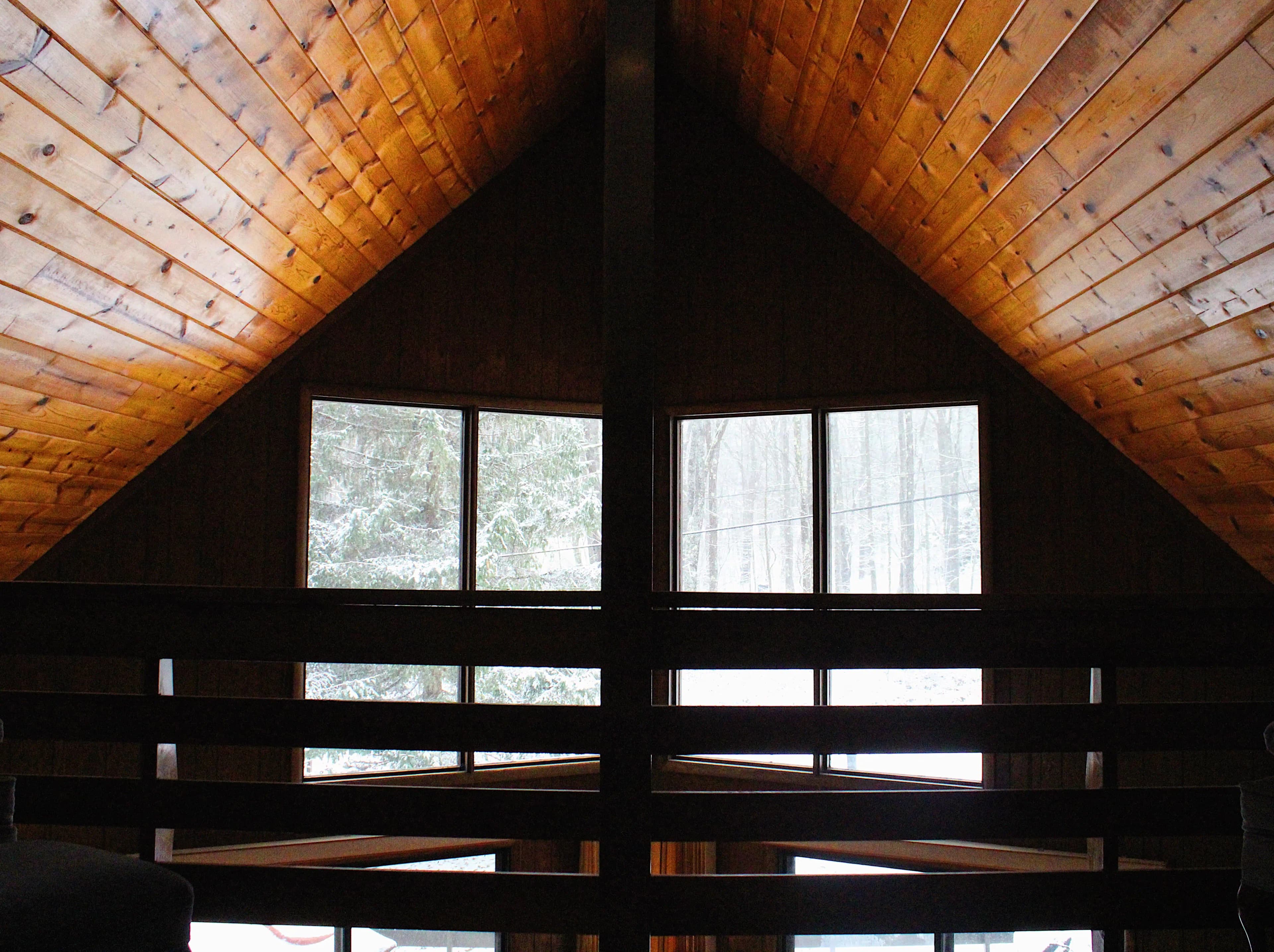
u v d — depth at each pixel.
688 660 2.47
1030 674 4.07
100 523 3.88
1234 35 1.93
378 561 4.40
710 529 4.73
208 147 2.67
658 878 2.41
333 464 4.34
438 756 4.45
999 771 4.10
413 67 3.19
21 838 3.74
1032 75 2.50
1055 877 2.47
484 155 4.29
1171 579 3.83
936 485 4.34
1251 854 2.13
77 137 2.28
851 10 2.96
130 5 2.10
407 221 4.20
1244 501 3.37
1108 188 2.62
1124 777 3.87
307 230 3.48
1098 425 3.87
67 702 2.51
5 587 2.55
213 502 4.06
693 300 4.73
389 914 2.43
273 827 2.46
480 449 4.63
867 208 4.12
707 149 4.72
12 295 2.52
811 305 4.52
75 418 3.19
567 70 4.28
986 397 4.18
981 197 3.22
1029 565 4.08
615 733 2.42
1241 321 2.60
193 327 3.34
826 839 2.43
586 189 4.80
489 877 2.43
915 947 4.28
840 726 2.46
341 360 4.31
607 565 2.43
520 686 4.61
